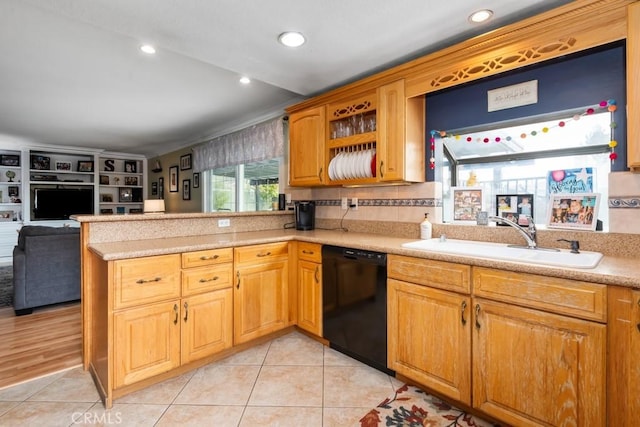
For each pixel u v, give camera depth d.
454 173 2.64
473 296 1.71
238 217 3.07
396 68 2.37
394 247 2.09
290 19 1.95
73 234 3.55
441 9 1.86
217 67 2.83
